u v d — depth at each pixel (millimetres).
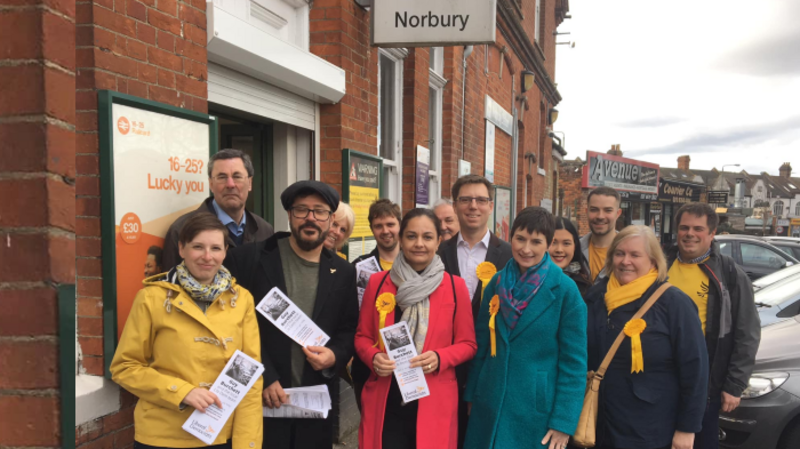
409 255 2365
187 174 2578
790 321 3961
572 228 3078
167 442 1874
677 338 2240
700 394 2213
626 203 21453
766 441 3344
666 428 2258
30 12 796
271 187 4141
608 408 2328
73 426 855
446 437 2238
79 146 2141
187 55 2590
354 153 4289
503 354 2285
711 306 2771
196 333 1908
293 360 2289
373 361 2244
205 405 1832
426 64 6105
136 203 2270
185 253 1920
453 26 4121
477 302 2822
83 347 2244
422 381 2191
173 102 2504
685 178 48062
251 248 2402
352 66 4324
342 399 4000
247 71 3285
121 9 2209
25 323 823
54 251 820
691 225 2826
